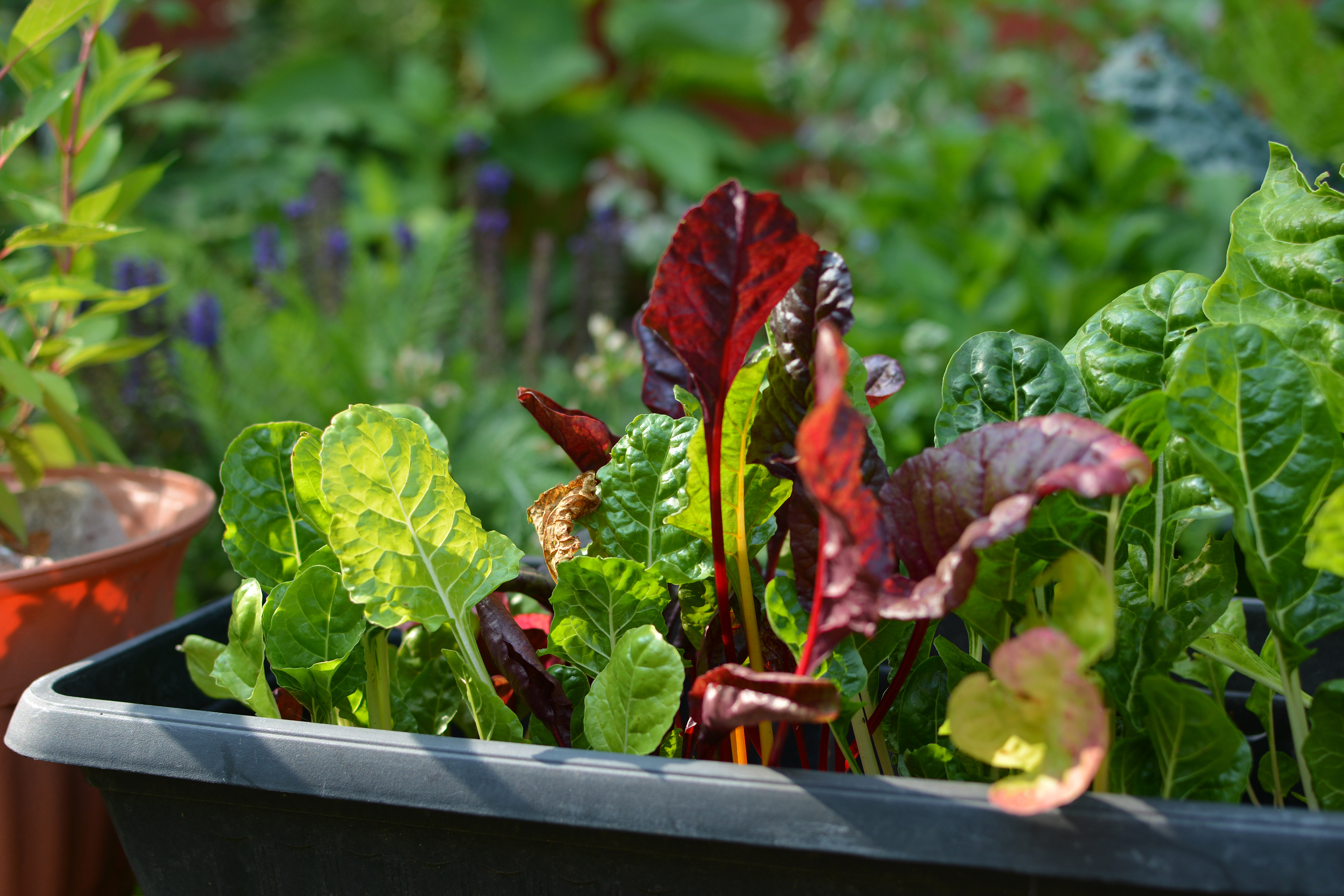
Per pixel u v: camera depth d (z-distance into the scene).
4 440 1.07
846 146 4.04
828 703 0.46
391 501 0.59
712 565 0.63
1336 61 2.41
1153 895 0.46
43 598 0.84
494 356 2.24
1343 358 0.57
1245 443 0.52
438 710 0.68
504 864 0.57
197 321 1.78
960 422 0.61
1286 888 0.43
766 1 5.95
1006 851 0.46
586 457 0.71
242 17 5.86
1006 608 0.58
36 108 0.94
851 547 0.47
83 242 0.93
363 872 0.60
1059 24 3.64
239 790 0.59
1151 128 2.50
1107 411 0.63
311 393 1.76
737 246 0.52
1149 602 0.59
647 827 0.51
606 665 0.63
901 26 3.79
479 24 5.59
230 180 4.29
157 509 1.15
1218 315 0.60
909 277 2.84
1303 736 0.53
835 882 0.51
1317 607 0.52
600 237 2.38
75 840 0.86
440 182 5.09
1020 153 2.85
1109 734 0.49
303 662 0.63
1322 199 0.59
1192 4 3.10
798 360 0.57
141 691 0.75
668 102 5.87
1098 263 2.63
